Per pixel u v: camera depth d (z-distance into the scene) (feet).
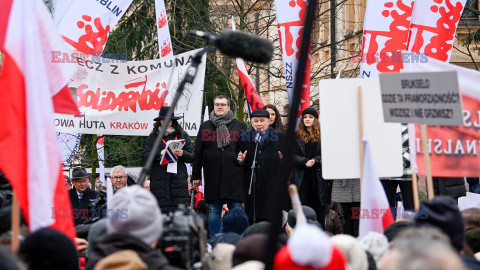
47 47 16.17
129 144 64.03
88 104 32.48
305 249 8.09
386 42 31.37
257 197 29.96
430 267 6.61
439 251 6.74
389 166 18.71
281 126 33.09
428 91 16.63
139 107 33.32
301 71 9.97
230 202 32.71
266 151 30.14
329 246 8.19
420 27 31.55
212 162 32.27
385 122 17.54
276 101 94.73
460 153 19.74
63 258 11.30
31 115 14.24
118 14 32.76
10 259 7.00
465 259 13.46
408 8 31.37
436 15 31.50
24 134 14.24
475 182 36.96
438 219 13.69
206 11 70.64
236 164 30.04
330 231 32.37
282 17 31.99
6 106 14.28
